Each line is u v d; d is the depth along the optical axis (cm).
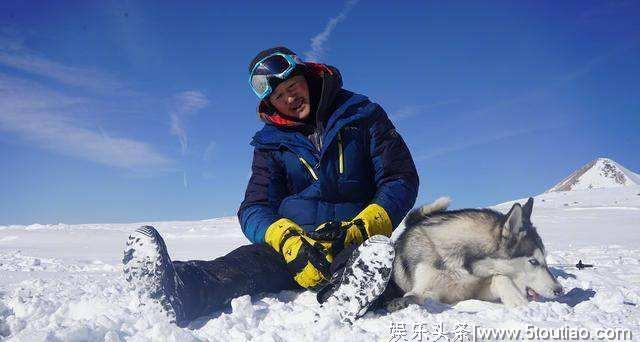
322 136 167
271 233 153
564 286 193
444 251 166
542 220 1014
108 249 560
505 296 157
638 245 489
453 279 168
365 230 147
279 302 147
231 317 126
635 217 1048
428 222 177
